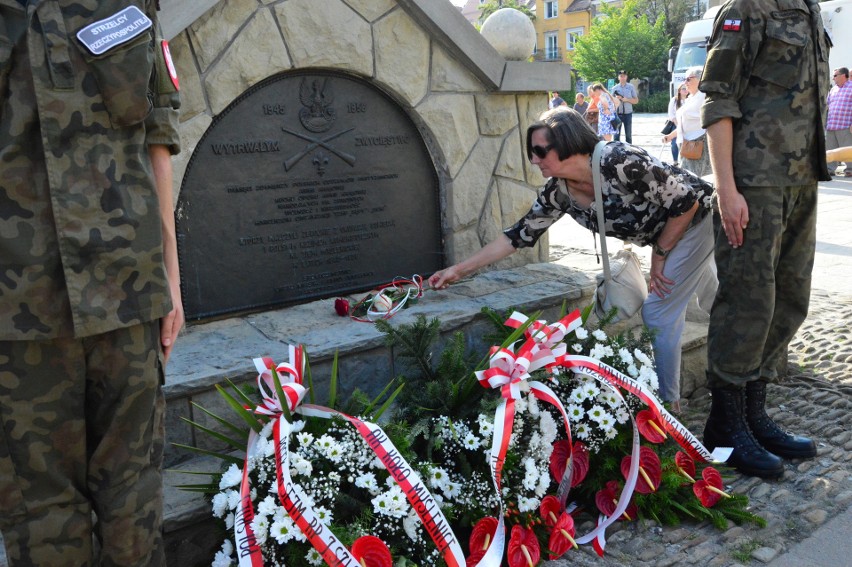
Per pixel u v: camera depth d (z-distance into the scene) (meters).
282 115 3.21
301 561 2.13
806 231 2.94
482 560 2.26
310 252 3.38
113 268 1.65
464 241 3.79
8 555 1.73
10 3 1.55
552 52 61.72
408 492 2.17
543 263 4.05
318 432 2.36
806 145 2.75
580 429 2.66
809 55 2.71
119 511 1.78
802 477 2.86
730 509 2.62
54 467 1.70
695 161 8.50
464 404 2.63
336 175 3.40
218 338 2.93
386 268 3.62
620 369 2.85
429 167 3.69
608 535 2.58
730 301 2.88
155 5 1.75
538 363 2.64
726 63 2.70
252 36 3.03
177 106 1.79
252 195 3.18
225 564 2.16
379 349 2.96
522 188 3.98
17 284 1.58
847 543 2.47
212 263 3.12
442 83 3.58
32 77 1.55
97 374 1.71
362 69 3.32
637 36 48.31
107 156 1.63
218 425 2.63
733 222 2.78
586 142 2.88
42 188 1.59
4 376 1.62
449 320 3.12
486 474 2.47
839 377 3.70
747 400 3.04
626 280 3.22
